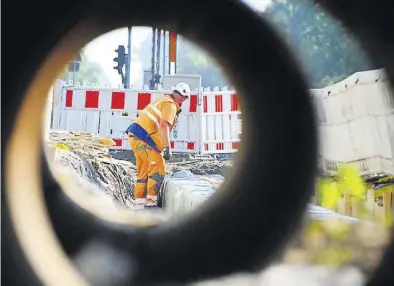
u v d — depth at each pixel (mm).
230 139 45531
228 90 45156
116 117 45125
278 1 14781
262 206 16438
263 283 14281
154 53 50250
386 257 10188
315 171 16031
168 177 36812
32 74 9180
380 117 21109
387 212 19219
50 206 15750
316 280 13312
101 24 11883
